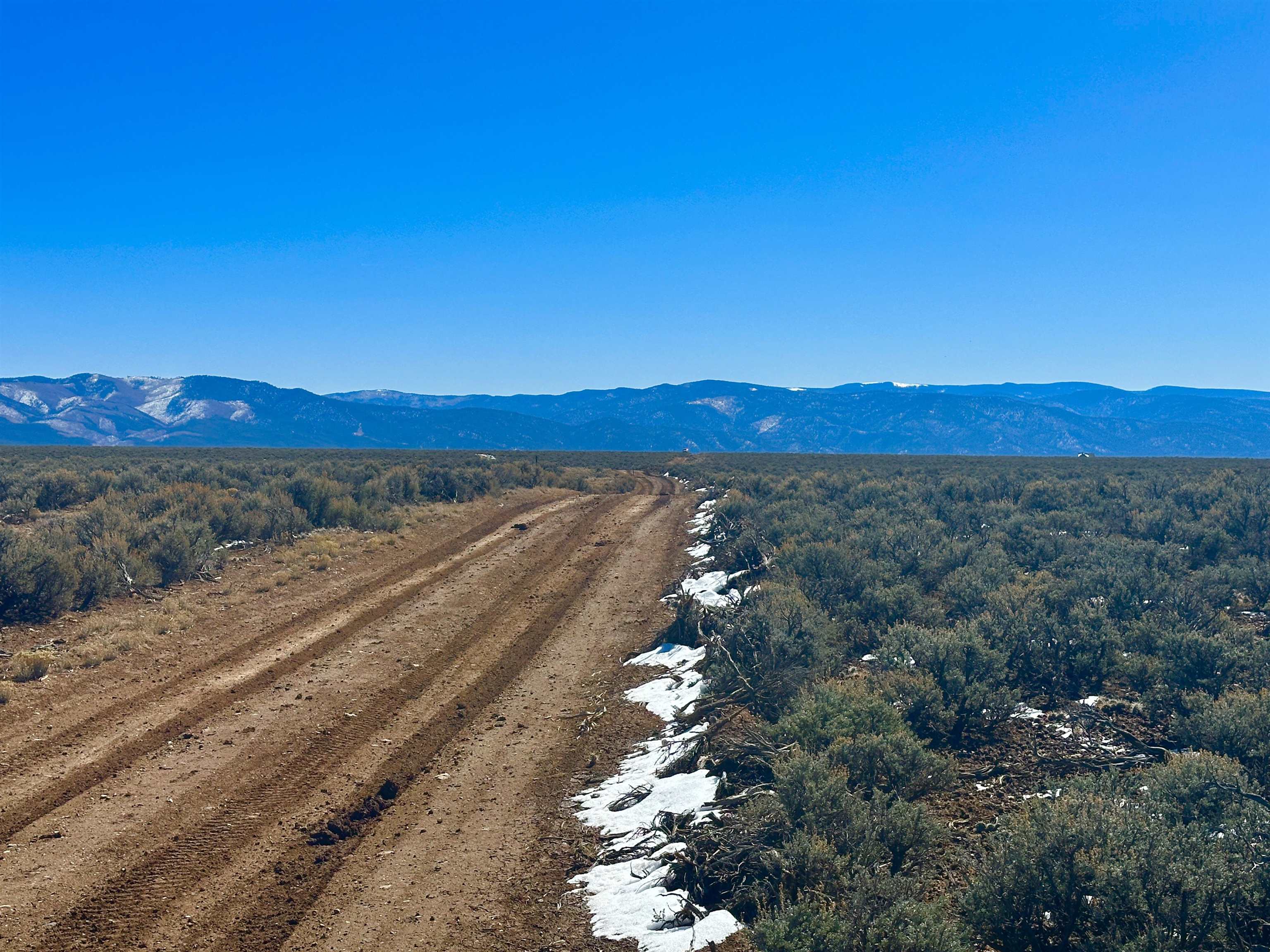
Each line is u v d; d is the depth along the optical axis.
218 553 21.05
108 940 6.35
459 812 8.79
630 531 30.44
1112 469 55.00
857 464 67.88
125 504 25.62
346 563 22.42
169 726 10.96
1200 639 10.50
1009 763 8.79
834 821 6.77
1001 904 5.57
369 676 13.46
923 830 6.65
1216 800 6.64
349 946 6.30
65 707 11.45
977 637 11.03
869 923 5.22
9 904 6.78
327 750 10.39
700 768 9.12
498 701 12.57
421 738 10.94
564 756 10.38
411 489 36.91
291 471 42.16
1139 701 10.41
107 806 8.66
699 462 74.75
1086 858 5.54
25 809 8.52
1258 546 19.09
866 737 8.13
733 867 6.68
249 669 13.52
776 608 13.46
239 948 6.28
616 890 6.88
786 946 5.10
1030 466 60.06
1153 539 20.53
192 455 69.00
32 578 15.41
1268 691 8.80
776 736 9.31
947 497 31.59
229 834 8.15
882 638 12.34
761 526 24.58
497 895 7.04
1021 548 20.28
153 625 15.24
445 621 17.22
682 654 14.19
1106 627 11.68
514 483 47.19
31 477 32.03
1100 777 7.52
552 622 17.42
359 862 7.66
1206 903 5.17
